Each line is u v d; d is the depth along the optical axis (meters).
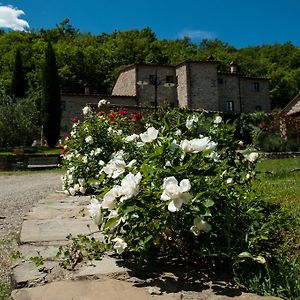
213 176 2.40
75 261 2.40
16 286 2.10
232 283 2.08
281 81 55.22
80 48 59.44
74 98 36.91
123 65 57.88
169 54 60.47
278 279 2.02
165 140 2.51
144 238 2.24
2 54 59.19
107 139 6.46
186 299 1.86
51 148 31.92
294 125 20.17
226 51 65.12
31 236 3.10
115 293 1.95
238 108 42.38
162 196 2.03
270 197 4.27
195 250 2.35
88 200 5.35
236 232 2.36
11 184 11.18
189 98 38.94
